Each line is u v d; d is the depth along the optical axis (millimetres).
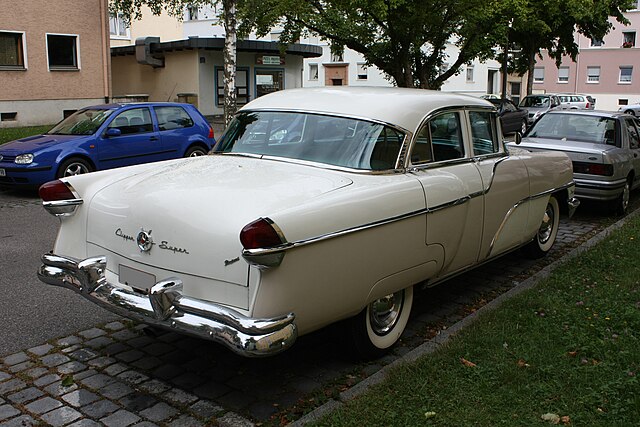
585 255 6801
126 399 3807
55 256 4312
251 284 3379
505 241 5723
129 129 11883
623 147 9836
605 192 9195
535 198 6195
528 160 6059
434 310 5473
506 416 3477
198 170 4355
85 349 4512
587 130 10125
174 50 27953
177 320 3514
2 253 7191
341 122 4582
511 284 6211
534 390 3758
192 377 4109
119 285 3975
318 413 3549
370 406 3561
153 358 4383
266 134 4832
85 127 11641
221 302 3498
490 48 22453
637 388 3729
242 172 4230
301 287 3504
